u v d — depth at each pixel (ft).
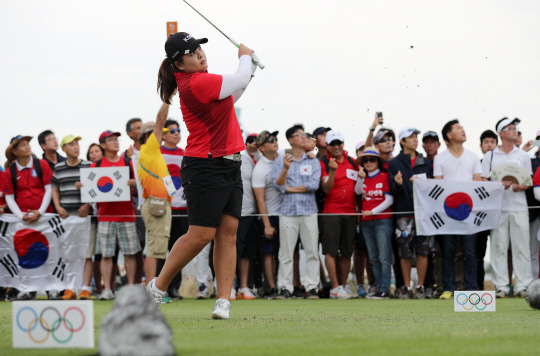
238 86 16.43
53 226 33.96
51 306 10.17
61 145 34.27
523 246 34.22
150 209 29.50
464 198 34.09
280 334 12.53
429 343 10.86
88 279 34.47
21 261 33.60
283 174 34.47
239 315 19.31
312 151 38.09
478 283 36.29
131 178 34.30
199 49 16.72
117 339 7.80
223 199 16.83
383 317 17.83
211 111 16.34
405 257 34.32
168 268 17.21
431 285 35.14
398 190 34.22
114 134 33.73
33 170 33.99
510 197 34.35
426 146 37.96
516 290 34.42
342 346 10.46
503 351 9.82
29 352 10.05
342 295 35.04
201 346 10.50
